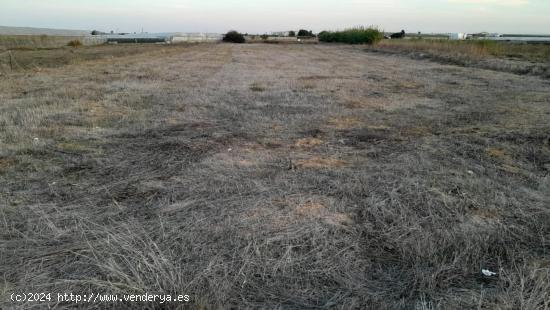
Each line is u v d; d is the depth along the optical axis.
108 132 5.07
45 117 5.77
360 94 8.55
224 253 2.42
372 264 2.36
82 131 5.08
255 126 5.55
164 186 3.41
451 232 2.67
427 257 2.40
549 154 4.34
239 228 2.70
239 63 16.42
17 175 3.59
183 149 4.39
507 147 4.58
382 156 4.29
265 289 2.12
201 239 2.56
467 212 2.98
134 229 2.67
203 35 64.12
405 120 6.07
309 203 3.11
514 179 3.67
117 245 2.45
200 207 3.02
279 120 5.95
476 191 3.36
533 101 7.58
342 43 41.59
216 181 3.53
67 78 10.36
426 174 3.74
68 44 34.62
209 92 8.43
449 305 2.00
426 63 16.52
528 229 2.77
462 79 11.04
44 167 3.80
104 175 3.65
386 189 3.38
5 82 9.37
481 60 15.08
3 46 29.31
